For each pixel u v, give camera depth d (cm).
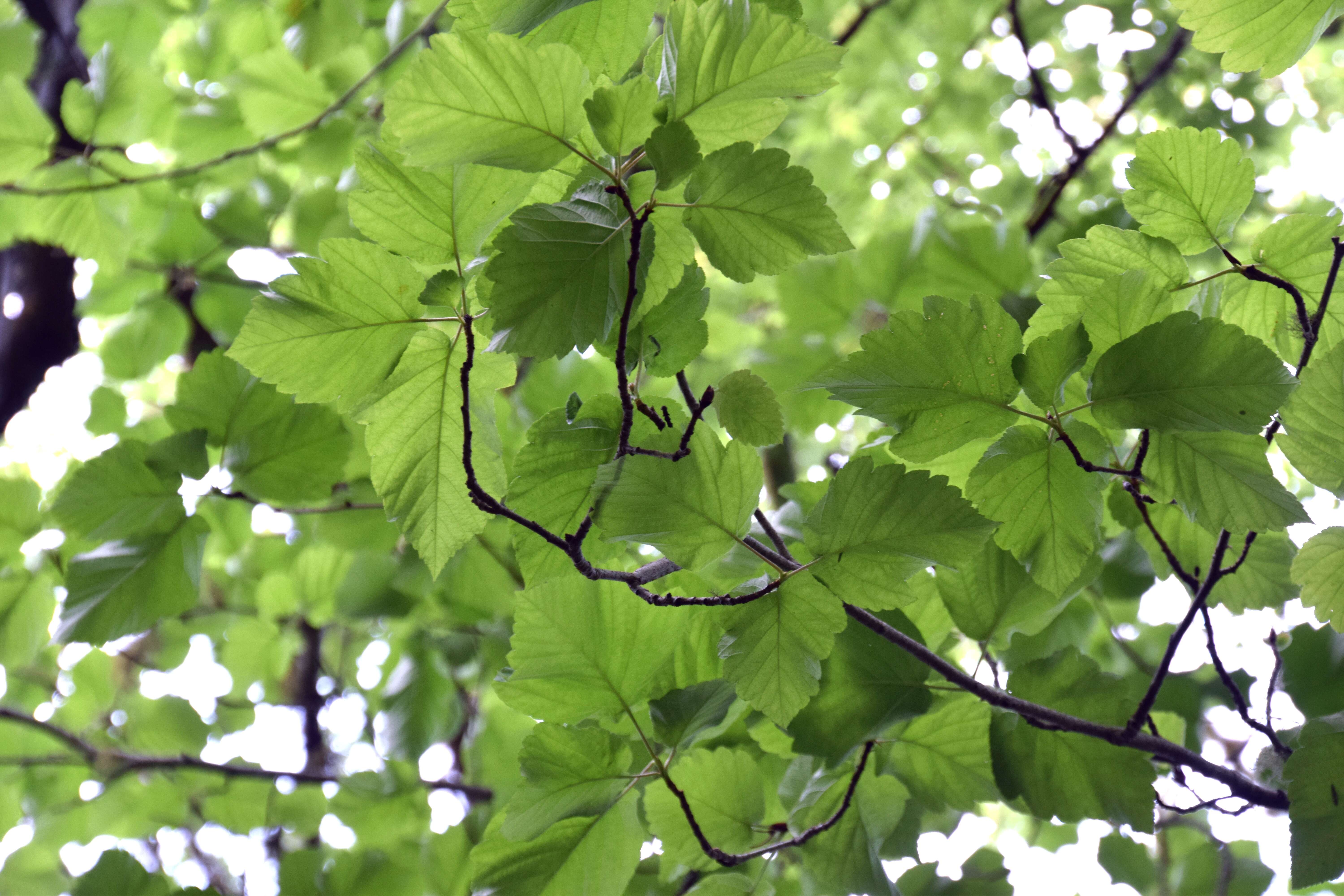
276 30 268
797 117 434
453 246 104
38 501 175
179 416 140
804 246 102
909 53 431
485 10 103
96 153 206
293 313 104
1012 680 122
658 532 107
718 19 100
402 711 214
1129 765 119
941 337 106
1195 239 112
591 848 116
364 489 185
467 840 192
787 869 144
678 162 99
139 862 166
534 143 100
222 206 256
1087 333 106
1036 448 108
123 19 274
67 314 280
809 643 107
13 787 241
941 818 141
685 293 108
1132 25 324
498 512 105
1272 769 119
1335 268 108
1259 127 308
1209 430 104
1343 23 395
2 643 176
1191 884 164
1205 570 123
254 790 239
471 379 107
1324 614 109
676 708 118
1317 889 156
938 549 106
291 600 248
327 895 185
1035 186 359
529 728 216
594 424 109
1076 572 109
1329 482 108
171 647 278
